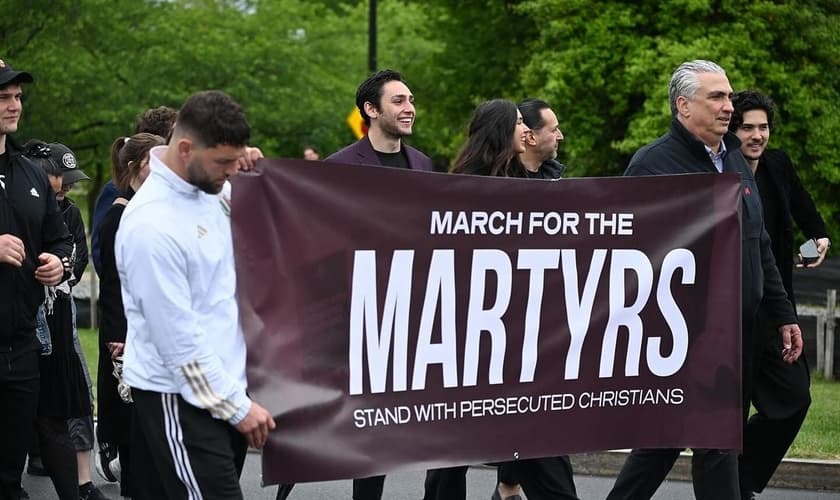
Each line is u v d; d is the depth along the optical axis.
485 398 4.78
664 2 19.44
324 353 4.43
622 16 19.56
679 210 5.08
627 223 5.00
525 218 4.81
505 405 4.81
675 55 18.64
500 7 25.89
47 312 5.74
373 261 4.52
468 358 4.73
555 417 4.91
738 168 5.55
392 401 4.57
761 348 6.00
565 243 4.90
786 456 7.37
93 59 25.36
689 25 19.50
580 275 4.94
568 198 4.88
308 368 4.39
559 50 20.72
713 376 5.16
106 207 6.38
